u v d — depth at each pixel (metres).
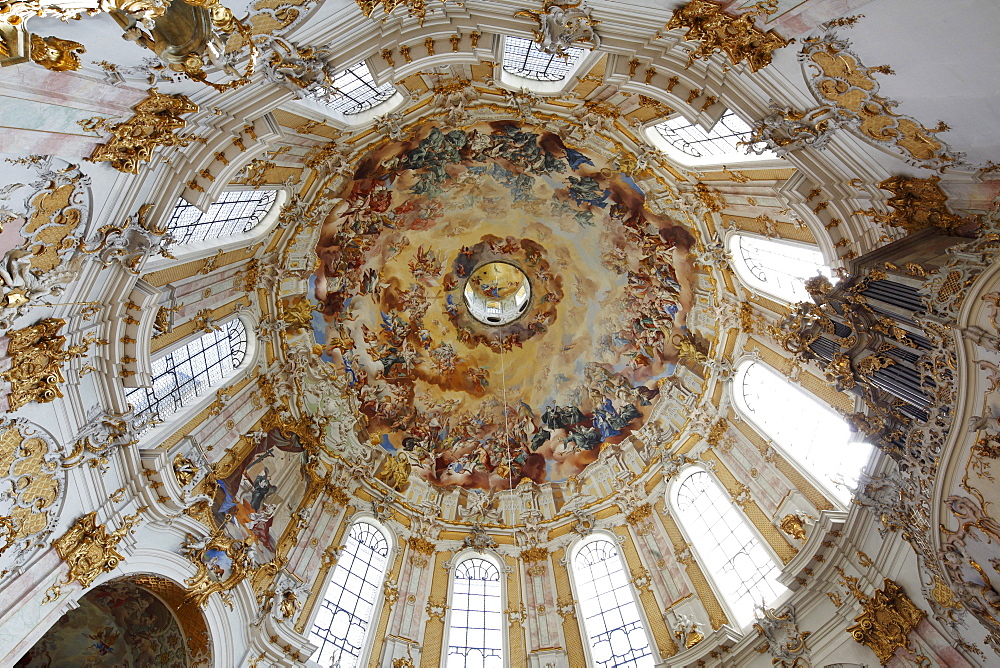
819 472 18.28
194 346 19.06
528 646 20.53
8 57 7.05
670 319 24.77
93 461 13.89
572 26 13.59
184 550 15.80
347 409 24.55
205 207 14.62
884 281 13.33
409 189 24.56
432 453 26.22
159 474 15.28
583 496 24.97
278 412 21.66
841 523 16.03
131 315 14.45
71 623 15.83
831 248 14.98
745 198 18.75
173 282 16.88
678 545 21.52
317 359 23.97
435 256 27.48
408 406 26.58
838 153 13.13
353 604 20.05
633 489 23.98
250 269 20.97
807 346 15.45
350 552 21.38
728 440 22.27
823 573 16.44
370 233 24.95
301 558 19.66
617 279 26.22
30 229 11.23
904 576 14.62
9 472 12.31
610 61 14.84
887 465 14.59
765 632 16.67
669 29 12.55
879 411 13.80
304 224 21.92
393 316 27.09
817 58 11.10
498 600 22.27
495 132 22.41
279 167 18.97
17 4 6.27
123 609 15.80
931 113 10.69
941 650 13.61
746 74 12.75
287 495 20.52
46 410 13.02
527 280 28.80
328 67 14.17
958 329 11.45
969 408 11.67
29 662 15.70
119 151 11.60
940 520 12.86
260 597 17.30
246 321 21.44
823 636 15.86
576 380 27.30
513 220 27.03
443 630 20.72
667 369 25.00
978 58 8.99
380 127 20.45
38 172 10.60
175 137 12.70
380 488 23.97
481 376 28.14
